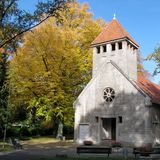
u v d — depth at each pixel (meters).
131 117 34.19
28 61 38.84
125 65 36.69
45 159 21.33
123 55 36.97
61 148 32.06
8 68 38.47
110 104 36.12
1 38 17.16
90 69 42.06
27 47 38.69
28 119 49.03
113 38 37.75
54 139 43.31
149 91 37.31
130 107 34.47
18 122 49.00
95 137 36.53
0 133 42.34
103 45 38.78
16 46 18.34
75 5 41.91
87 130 37.22
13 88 38.72
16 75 38.62
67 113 40.88
